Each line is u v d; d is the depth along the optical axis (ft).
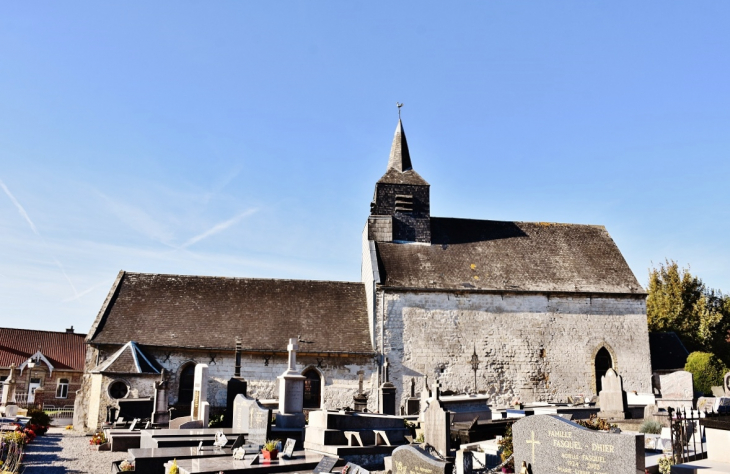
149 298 102.22
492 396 98.22
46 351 156.35
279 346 95.96
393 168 118.21
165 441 58.54
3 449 50.11
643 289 106.52
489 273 106.22
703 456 45.60
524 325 101.81
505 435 56.03
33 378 149.89
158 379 88.43
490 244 113.39
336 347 96.94
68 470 52.60
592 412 79.10
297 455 52.80
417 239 111.34
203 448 55.26
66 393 153.28
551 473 36.22
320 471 44.88
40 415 85.97
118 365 87.56
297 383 67.46
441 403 54.49
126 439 67.00
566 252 113.60
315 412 61.16
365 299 108.37
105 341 92.43
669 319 143.33
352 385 96.27
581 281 106.73
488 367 99.30
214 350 94.17
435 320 100.27
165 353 93.61
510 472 43.06
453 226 116.88
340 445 56.75
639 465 32.63
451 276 104.42
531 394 99.09
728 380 65.10
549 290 103.35
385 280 101.14
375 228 110.52
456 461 47.57
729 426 38.27
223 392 93.56
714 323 139.13
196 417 76.02
